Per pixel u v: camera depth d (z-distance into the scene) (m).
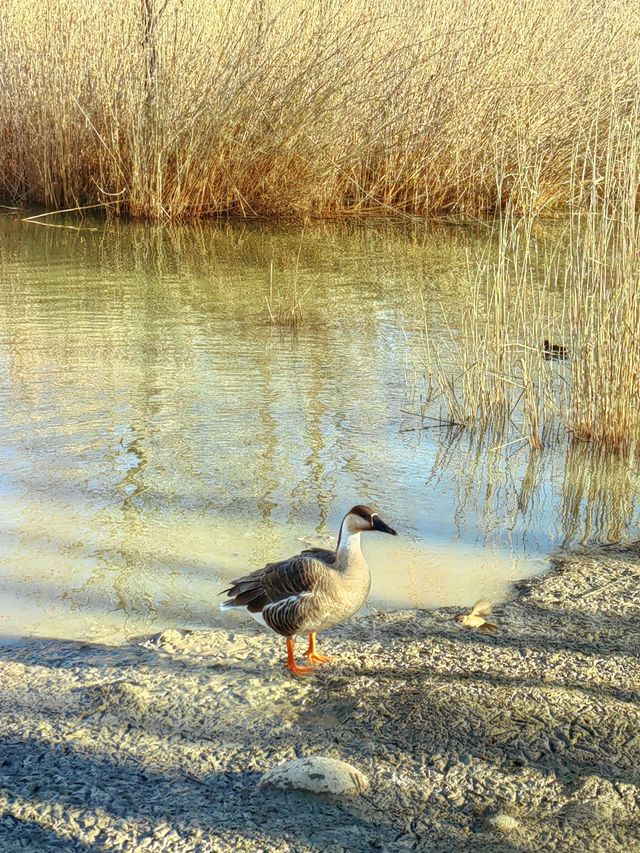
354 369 10.80
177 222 18.94
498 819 4.27
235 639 5.84
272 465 8.31
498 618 6.06
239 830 4.24
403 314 12.96
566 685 5.34
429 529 7.34
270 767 4.66
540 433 9.31
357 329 12.27
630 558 6.89
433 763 4.70
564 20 20.20
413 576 6.64
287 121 18.94
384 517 7.48
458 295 13.97
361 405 9.80
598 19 20.20
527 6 20.25
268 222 19.19
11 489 7.74
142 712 5.08
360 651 5.71
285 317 12.80
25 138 20.20
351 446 8.78
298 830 4.24
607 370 8.86
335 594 5.32
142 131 18.69
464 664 5.55
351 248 17.16
